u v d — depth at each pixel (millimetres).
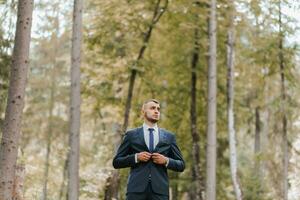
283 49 22047
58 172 24859
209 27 21922
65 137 32469
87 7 22344
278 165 23016
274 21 21828
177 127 26047
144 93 24938
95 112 24297
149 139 6781
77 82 18312
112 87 22562
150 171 6656
